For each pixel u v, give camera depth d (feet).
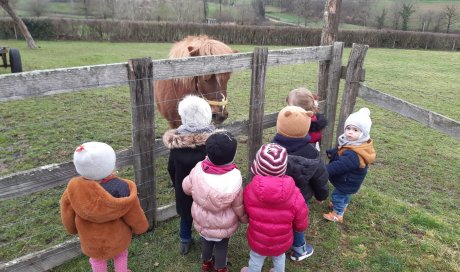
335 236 10.77
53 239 10.41
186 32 86.22
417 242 10.60
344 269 9.50
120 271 8.04
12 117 21.56
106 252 7.47
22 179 7.68
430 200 14.47
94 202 6.79
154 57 53.93
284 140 8.90
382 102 13.52
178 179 8.89
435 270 9.50
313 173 8.73
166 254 9.70
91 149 6.66
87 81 7.88
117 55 54.19
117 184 7.20
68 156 16.05
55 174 8.18
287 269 9.38
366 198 13.01
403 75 44.98
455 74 47.19
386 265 9.64
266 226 7.66
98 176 6.84
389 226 11.38
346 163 10.07
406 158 18.83
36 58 47.44
